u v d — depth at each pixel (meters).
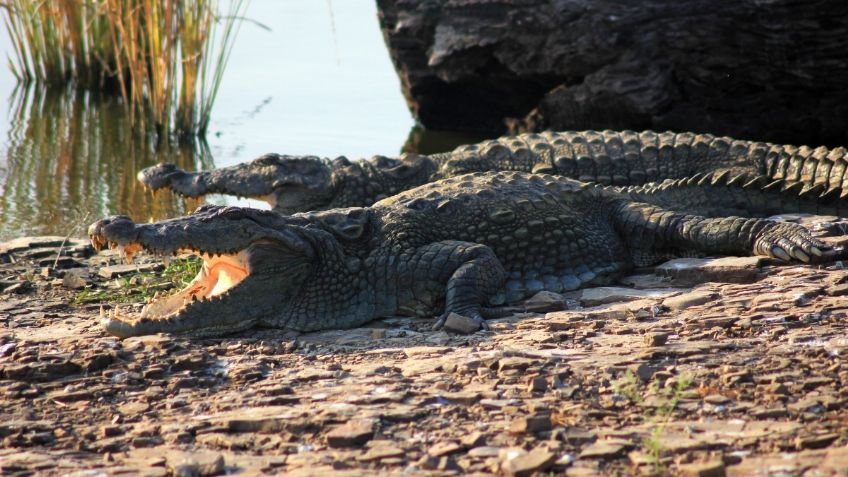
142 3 37.69
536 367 12.81
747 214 20.86
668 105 34.38
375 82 43.78
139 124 37.69
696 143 24.52
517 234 17.75
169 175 24.14
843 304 14.85
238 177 24.06
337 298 16.72
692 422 10.89
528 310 16.52
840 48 31.16
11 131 36.03
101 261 21.34
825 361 12.50
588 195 19.11
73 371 13.82
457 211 17.72
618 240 18.91
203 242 15.60
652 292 17.00
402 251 17.02
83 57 43.47
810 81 32.31
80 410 12.40
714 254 18.34
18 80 44.06
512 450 10.26
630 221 18.78
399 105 40.94
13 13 43.00
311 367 13.82
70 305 18.12
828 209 20.97
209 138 35.38
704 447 10.11
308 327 16.41
